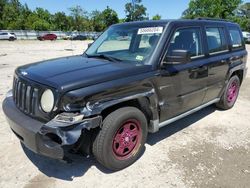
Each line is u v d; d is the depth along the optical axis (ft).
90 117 9.48
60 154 9.20
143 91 11.11
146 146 13.17
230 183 10.41
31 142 9.59
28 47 87.92
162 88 12.01
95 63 11.72
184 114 14.19
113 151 10.57
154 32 12.60
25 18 243.40
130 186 10.12
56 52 66.59
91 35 202.80
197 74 13.97
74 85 9.25
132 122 11.04
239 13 209.26
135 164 11.57
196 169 11.29
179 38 12.98
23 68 11.70
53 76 9.91
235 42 18.26
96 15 266.98
